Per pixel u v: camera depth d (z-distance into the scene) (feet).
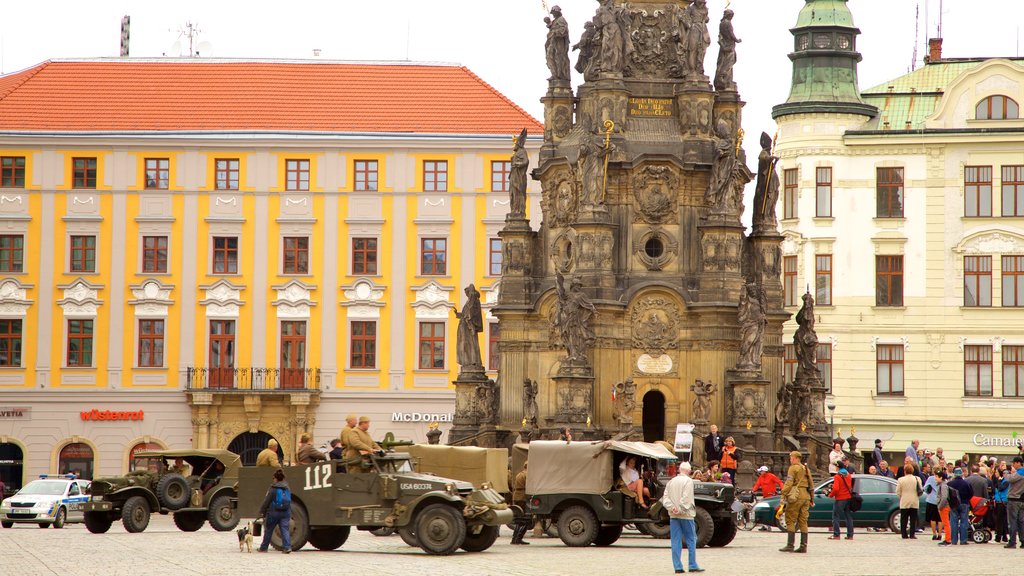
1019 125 286.05
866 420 288.92
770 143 212.84
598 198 202.69
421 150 301.84
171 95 309.83
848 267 291.79
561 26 213.05
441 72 316.81
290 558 131.54
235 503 173.06
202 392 295.07
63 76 312.71
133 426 297.94
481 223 301.22
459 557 133.90
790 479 143.13
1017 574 119.44
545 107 213.87
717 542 151.33
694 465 196.65
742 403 198.08
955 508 157.07
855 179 292.40
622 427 197.06
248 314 299.99
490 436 207.62
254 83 312.71
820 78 295.48
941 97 293.43
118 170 300.81
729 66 213.05
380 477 138.82
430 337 300.40
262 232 301.22
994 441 284.82
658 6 211.20
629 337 202.39
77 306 299.38
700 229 205.26
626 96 207.82
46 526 204.95
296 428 297.12
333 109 307.37
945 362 288.10
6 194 299.99
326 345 299.79
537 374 208.54
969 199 288.92
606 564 127.34
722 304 200.95
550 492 149.79
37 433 297.94
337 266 300.81
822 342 291.79
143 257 300.81
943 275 288.51
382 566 122.93
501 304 210.59
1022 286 286.46
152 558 130.93
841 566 126.31
